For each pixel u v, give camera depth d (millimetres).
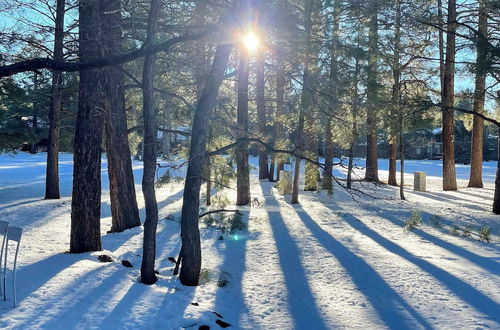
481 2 14289
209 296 6031
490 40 12547
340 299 6125
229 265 7898
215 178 10258
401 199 19250
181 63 9898
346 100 12016
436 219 13102
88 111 7633
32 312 4578
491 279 7004
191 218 6523
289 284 6828
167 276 6926
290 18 7895
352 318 5406
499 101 15234
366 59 11961
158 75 11453
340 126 12750
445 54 19797
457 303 5906
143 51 5008
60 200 16812
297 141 13898
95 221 7750
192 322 4879
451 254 8875
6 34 6820
